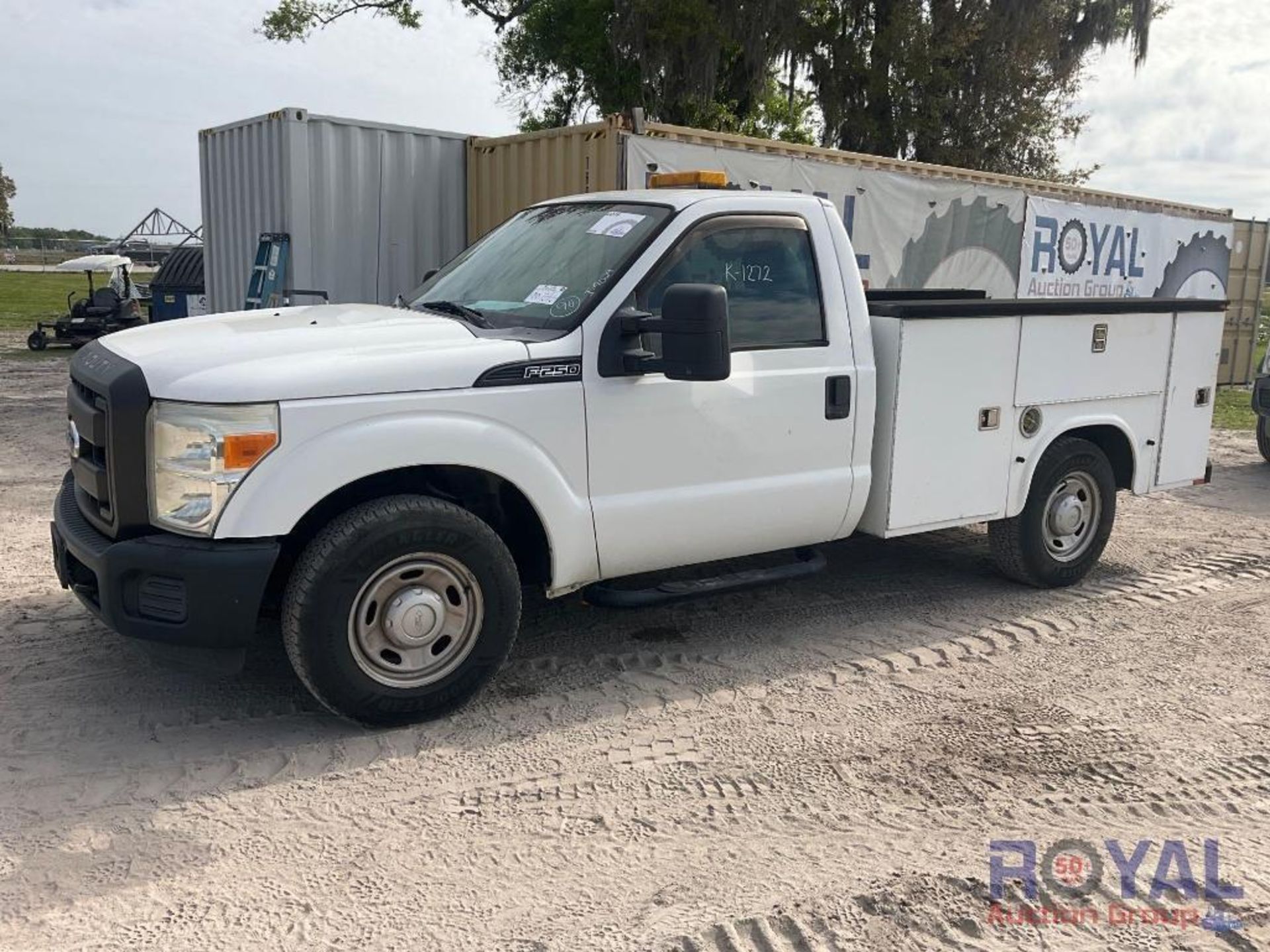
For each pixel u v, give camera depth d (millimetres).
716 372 4070
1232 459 11094
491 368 4191
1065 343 5855
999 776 3986
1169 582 6465
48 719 4258
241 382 3783
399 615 4109
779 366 4898
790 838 3525
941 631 5520
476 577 4258
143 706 4402
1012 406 5699
